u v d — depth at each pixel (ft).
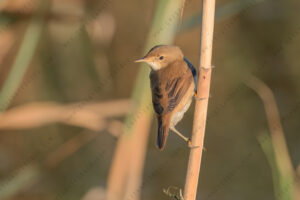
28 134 45.19
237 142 44.78
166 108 23.93
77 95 46.93
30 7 31.78
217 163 42.75
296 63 52.24
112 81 50.03
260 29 57.00
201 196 39.27
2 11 31.65
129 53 53.01
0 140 45.39
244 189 39.73
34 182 39.96
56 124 45.01
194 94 25.00
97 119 30.35
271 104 29.78
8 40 34.35
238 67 53.11
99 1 39.09
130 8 53.62
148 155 44.93
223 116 48.14
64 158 42.47
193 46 55.88
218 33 57.47
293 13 58.29
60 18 36.76
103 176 41.39
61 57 46.93
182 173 42.78
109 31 39.99
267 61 53.16
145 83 25.35
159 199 39.55
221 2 55.26
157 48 25.08
